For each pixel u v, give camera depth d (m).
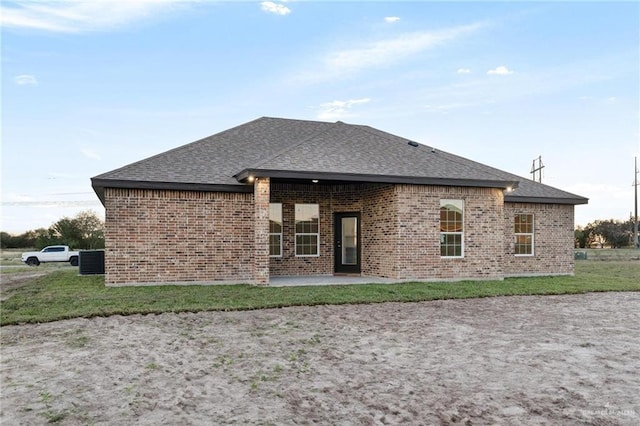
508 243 18.05
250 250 14.69
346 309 10.59
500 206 16.06
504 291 13.11
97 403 4.95
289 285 13.73
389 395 5.24
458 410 4.78
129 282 13.67
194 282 14.16
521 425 4.40
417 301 11.66
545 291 13.36
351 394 5.27
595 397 5.14
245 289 12.92
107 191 13.49
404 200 14.91
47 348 7.18
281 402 5.02
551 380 5.75
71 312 9.59
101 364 6.36
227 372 6.07
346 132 18.56
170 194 14.00
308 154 15.15
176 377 5.85
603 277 17.78
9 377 5.80
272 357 6.79
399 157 16.41
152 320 9.22
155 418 4.56
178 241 14.05
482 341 7.81
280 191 16.84
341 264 17.17
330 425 4.42
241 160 16.12
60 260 34.78
